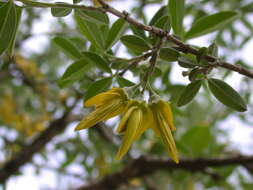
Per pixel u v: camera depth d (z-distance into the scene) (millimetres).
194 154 521
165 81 380
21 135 636
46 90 586
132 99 241
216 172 537
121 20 282
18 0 224
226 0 519
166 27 261
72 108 515
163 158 537
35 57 697
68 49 314
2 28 229
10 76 575
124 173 544
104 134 551
